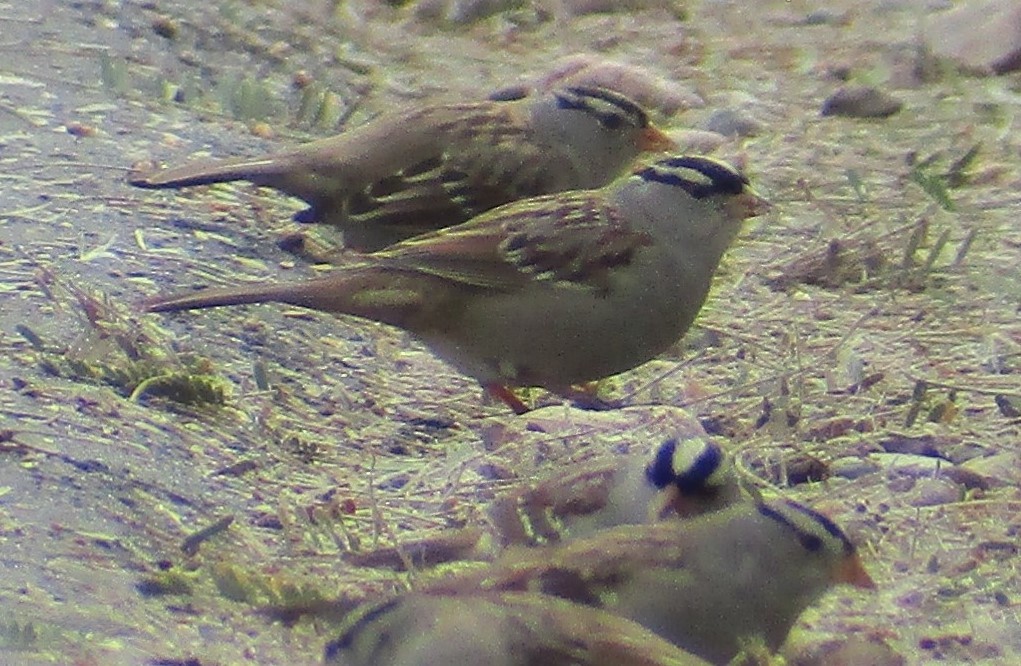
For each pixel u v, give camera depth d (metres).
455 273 11.16
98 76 16.45
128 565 9.05
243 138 15.63
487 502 10.12
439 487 10.39
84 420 10.44
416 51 19.53
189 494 9.94
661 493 9.09
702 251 11.36
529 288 11.16
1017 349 12.77
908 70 19.23
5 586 8.62
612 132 12.62
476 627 7.32
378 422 11.37
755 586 8.52
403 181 12.41
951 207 15.08
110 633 8.34
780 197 15.62
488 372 11.53
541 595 7.73
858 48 20.03
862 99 18.02
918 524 10.13
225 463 10.38
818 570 8.59
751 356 12.59
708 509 9.10
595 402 11.74
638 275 11.19
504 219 11.30
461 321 11.30
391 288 11.22
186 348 11.74
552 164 12.52
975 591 9.52
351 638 7.43
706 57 19.84
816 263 14.08
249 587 8.70
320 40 19.39
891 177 16.30
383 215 12.45
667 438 9.55
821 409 11.73
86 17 18.31
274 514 9.88
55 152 14.41
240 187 14.30
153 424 10.61
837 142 17.25
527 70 19.17
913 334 13.00
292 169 12.46
